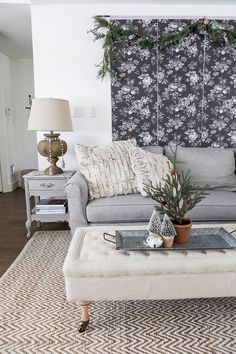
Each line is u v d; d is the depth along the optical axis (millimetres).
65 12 2660
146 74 2756
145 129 2840
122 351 1219
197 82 2777
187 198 1414
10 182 4551
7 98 4445
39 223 2795
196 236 1485
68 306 1548
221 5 2699
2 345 1261
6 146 4410
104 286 1251
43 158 2869
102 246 1385
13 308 1528
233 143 2883
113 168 2236
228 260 1265
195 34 2703
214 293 1282
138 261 1257
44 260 2098
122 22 2686
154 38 2689
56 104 2359
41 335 1322
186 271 1242
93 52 2729
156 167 2219
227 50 2736
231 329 1350
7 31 3250
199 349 1225
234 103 2820
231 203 2076
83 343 1270
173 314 1469
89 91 2777
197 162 2469
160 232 1357
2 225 2887
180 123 2834
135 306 1539
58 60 2732
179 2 2643
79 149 2328
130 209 2025
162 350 1222
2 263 2078
